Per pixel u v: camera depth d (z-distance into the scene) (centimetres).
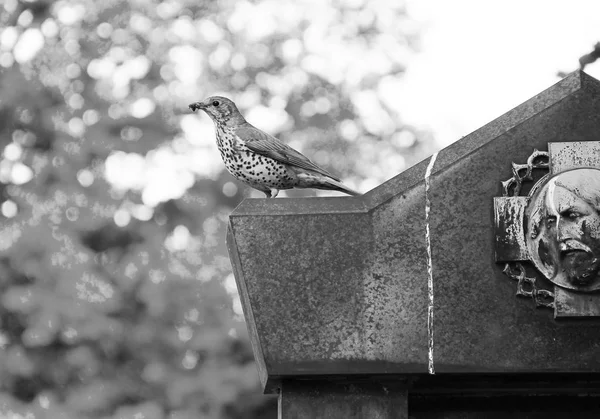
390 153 1692
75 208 1463
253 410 1323
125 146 1598
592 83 591
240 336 1340
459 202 580
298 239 581
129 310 1365
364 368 567
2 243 1378
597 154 578
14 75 1656
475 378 574
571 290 561
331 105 1736
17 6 1742
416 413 609
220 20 1775
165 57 1727
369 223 581
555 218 565
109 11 1742
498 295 569
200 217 1527
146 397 1327
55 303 1338
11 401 1305
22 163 1556
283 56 1766
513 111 592
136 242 1474
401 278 575
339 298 574
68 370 1345
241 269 579
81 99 1656
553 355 561
